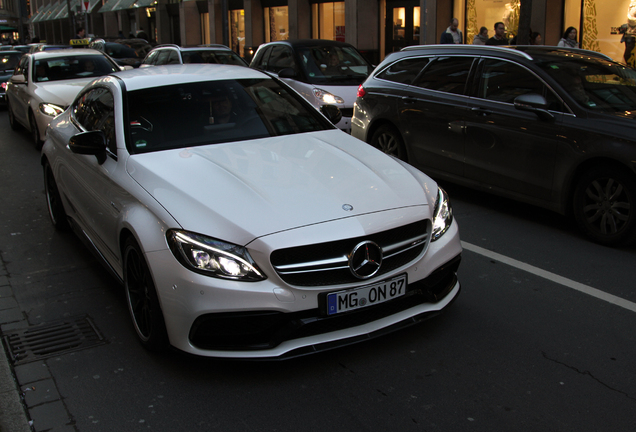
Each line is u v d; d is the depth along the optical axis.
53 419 2.96
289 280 3.05
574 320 3.84
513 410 2.93
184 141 4.11
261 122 4.40
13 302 4.30
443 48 6.77
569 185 5.35
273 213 3.15
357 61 10.82
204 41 32.94
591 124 5.14
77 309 4.17
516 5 14.73
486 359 3.39
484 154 6.05
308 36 24.11
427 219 3.41
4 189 7.59
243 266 3.01
